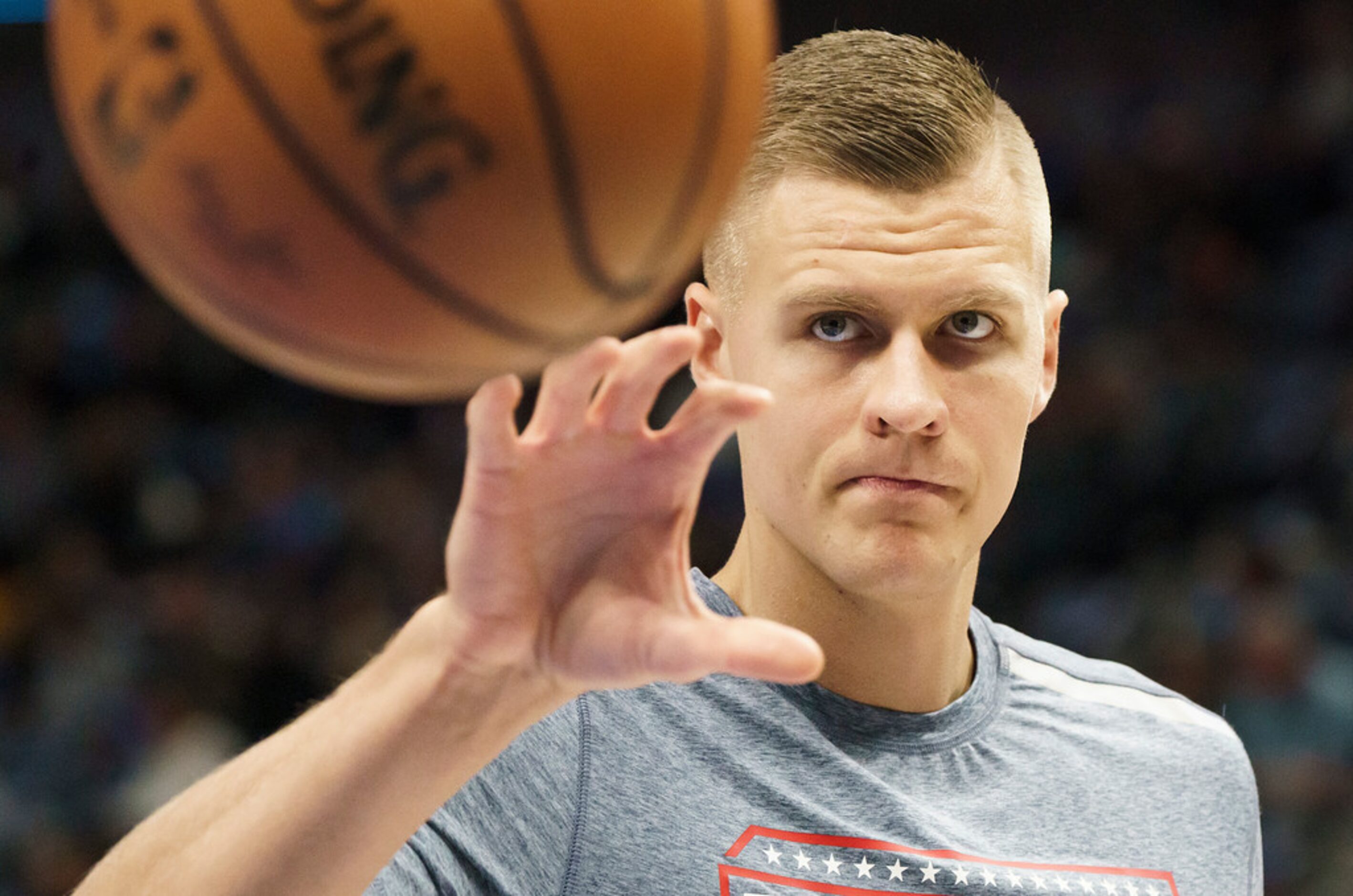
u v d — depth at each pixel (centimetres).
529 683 135
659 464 131
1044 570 724
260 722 718
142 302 971
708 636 128
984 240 170
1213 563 652
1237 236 880
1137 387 769
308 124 113
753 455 178
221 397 936
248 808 136
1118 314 835
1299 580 641
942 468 169
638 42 117
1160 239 882
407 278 117
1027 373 176
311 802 133
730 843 170
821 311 170
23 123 1023
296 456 877
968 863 176
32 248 1015
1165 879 186
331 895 135
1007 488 176
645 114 118
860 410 169
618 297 125
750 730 180
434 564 803
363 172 114
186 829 139
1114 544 725
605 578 133
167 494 858
